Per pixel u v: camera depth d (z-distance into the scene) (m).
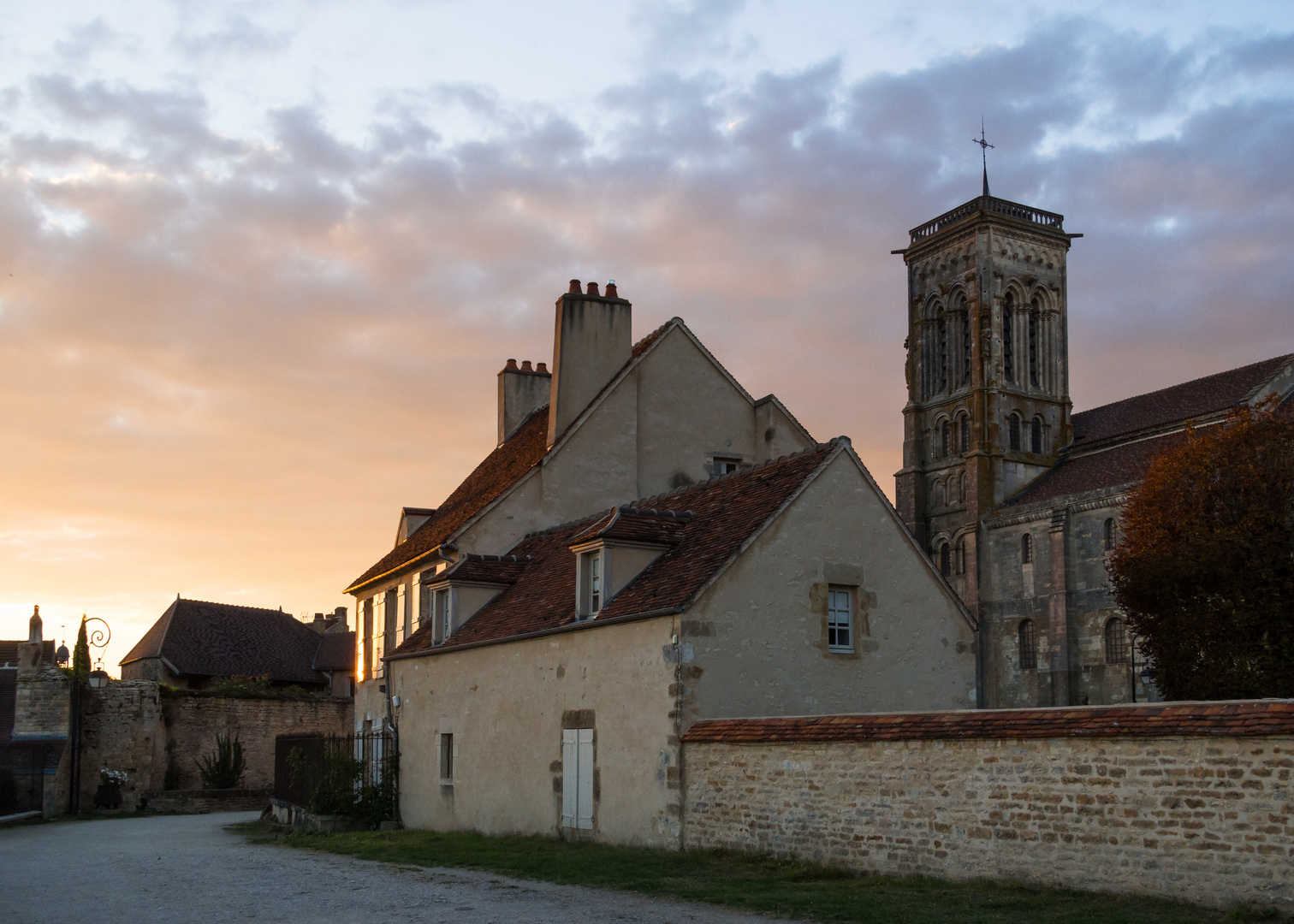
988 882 13.66
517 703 23.25
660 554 21.77
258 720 54.03
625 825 19.53
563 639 21.92
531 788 22.41
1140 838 12.32
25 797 41.81
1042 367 91.00
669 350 31.86
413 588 32.31
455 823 25.09
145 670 65.00
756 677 19.38
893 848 14.95
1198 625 40.72
